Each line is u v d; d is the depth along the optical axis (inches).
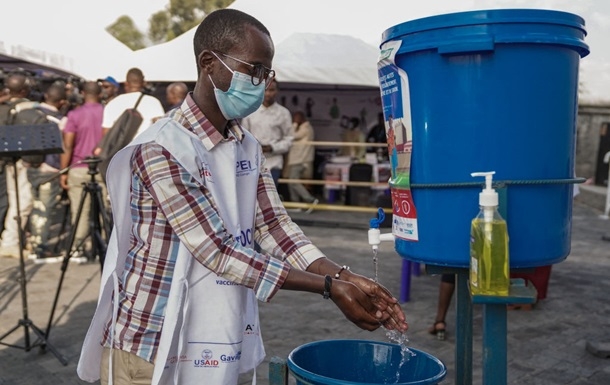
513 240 75.9
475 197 75.9
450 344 178.9
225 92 71.4
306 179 436.8
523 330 191.8
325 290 69.5
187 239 68.3
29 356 167.9
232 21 71.1
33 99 362.9
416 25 77.3
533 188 75.5
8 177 267.9
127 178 72.9
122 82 375.2
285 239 80.4
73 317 199.2
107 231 193.8
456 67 74.9
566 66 76.4
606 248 317.7
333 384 66.4
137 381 73.2
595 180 543.2
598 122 547.5
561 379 156.7
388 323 73.2
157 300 71.7
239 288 74.9
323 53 363.9
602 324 197.8
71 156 260.8
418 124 78.7
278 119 332.8
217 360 73.9
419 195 79.8
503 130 74.4
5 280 240.7
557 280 251.8
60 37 369.1
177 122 71.6
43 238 271.3
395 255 293.6
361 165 436.1
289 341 180.5
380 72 84.7
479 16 73.6
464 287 94.8
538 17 73.8
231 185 73.0
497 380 76.5
